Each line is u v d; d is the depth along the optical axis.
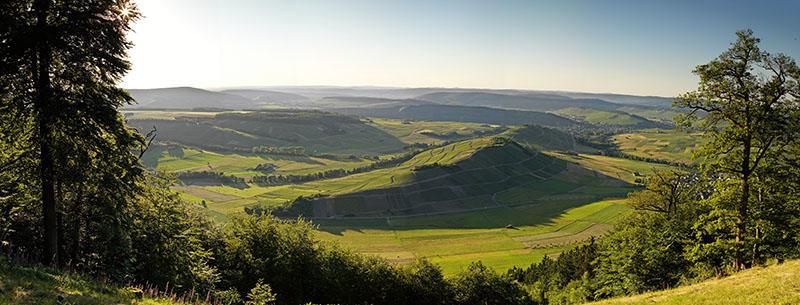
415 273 57.72
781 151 34.44
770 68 32.88
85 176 25.72
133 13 26.41
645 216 60.94
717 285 30.50
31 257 29.33
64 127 24.09
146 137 32.72
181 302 26.48
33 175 25.53
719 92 34.47
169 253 36.03
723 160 36.44
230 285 45.62
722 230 42.38
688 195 57.44
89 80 24.84
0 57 22.19
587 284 68.06
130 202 32.50
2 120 23.69
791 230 35.12
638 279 52.41
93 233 31.67
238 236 50.69
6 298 17.62
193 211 51.56
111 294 23.05
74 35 23.94
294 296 48.59
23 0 22.92
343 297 51.12
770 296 24.19
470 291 59.69
